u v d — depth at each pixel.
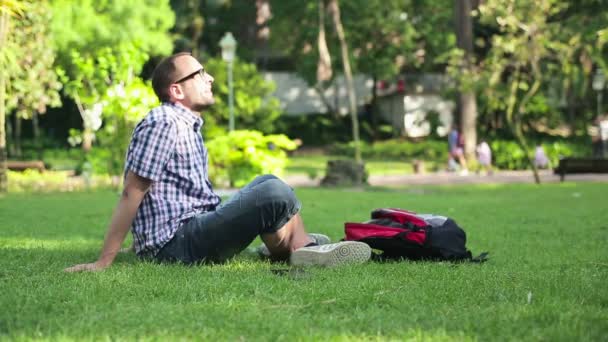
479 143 32.75
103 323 3.12
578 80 29.17
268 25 45.94
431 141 39.75
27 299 3.59
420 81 50.66
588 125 39.59
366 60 44.59
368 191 18.59
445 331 3.00
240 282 4.05
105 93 16.86
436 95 49.19
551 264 5.17
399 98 49.59
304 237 5.02
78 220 8.98
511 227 8.23
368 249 4.87
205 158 5.12
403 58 48.00
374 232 5.20
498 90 24.20
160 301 3.61
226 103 39.31
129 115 16.72
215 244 4.80
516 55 22.95
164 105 4.96
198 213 4.95
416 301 3.61
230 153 16.88
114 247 4.68
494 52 23.72
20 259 5.16
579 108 40.84
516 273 4.53
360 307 3.52
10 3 7.83
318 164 36.38
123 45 17.11
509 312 3.34
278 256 5.05
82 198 14.35
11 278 4.23
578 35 22.61
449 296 3.75
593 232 7.70
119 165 18.77
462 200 14.11
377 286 3.98
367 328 3.08
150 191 4.87
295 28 43.72
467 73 24.62
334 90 51.69
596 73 32.72
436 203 13.05
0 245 6.12
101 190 17.88
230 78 19.77
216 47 48.16
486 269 4.74
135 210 4.72
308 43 44.53
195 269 4.58
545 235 7.37
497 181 24.91
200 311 3.37
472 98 32.25
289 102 53.22
